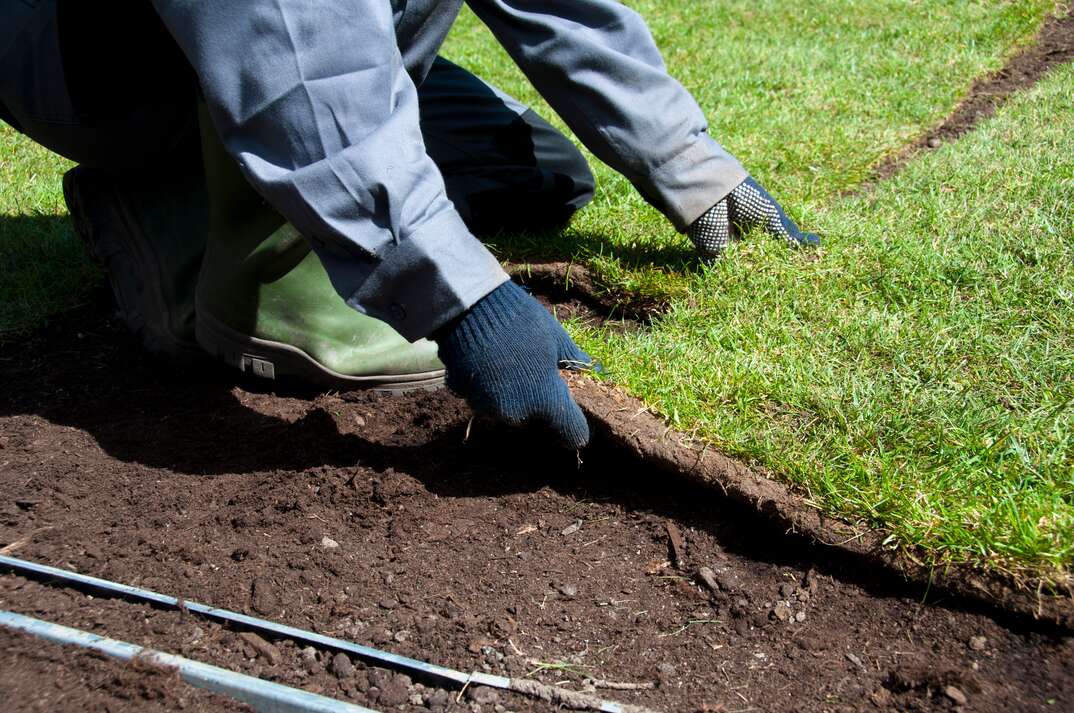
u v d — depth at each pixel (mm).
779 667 1898
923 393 2443
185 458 2588
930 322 2756
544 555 2217
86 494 2434
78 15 2494
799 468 2197
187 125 2861
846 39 6281
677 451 2295
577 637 1983
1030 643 1889
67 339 3285
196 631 1971
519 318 2027
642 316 3141
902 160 4242
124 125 2730
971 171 3779
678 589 2105
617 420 2367
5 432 2707
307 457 2562
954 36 6102
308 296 2770
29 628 1901
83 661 1834
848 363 2615
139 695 1770
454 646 1945
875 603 2025
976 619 1950
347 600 2070
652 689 1851
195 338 2971
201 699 1778
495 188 3529
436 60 3793
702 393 2484
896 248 3156
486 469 2502
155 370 3074
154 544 2229
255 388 2951
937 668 1850
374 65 1961
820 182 3988
